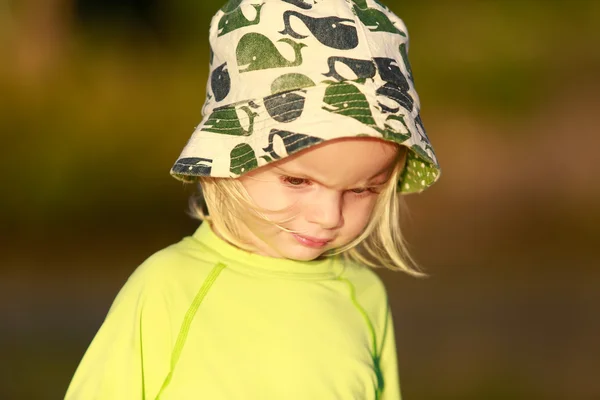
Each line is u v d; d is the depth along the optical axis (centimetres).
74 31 1777
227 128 314
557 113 1797
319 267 348
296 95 306
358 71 311
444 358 928
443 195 1662
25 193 1502
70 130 1586
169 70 1762
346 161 302
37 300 1133
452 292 1207
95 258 1375
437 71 1848
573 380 865
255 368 317
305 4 318
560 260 1402
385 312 368
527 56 1861
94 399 303
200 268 328
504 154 1734
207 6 1861
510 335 1014
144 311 313
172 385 309
